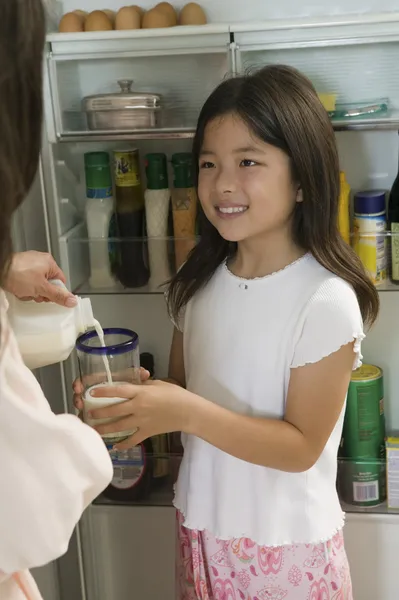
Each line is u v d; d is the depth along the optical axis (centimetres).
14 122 53
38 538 62
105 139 123
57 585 146
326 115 106
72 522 64
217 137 102
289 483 107
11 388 62
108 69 133
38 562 63
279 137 100
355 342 101
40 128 56
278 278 105
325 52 127
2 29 51
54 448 63
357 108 123
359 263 110
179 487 115
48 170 131
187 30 117
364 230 128
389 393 146
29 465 62
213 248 114
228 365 108
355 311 102
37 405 63
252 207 102
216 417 98
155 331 147
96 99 122
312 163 102
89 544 142
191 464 111
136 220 134
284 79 103
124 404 92
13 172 52
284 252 107
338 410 103
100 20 124
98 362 93
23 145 54
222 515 108
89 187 133
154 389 95
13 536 62
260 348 105
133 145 140
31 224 136
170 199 135
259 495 107
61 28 125
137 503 141
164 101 132
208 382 110
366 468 136
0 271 54
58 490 63
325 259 104
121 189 133
